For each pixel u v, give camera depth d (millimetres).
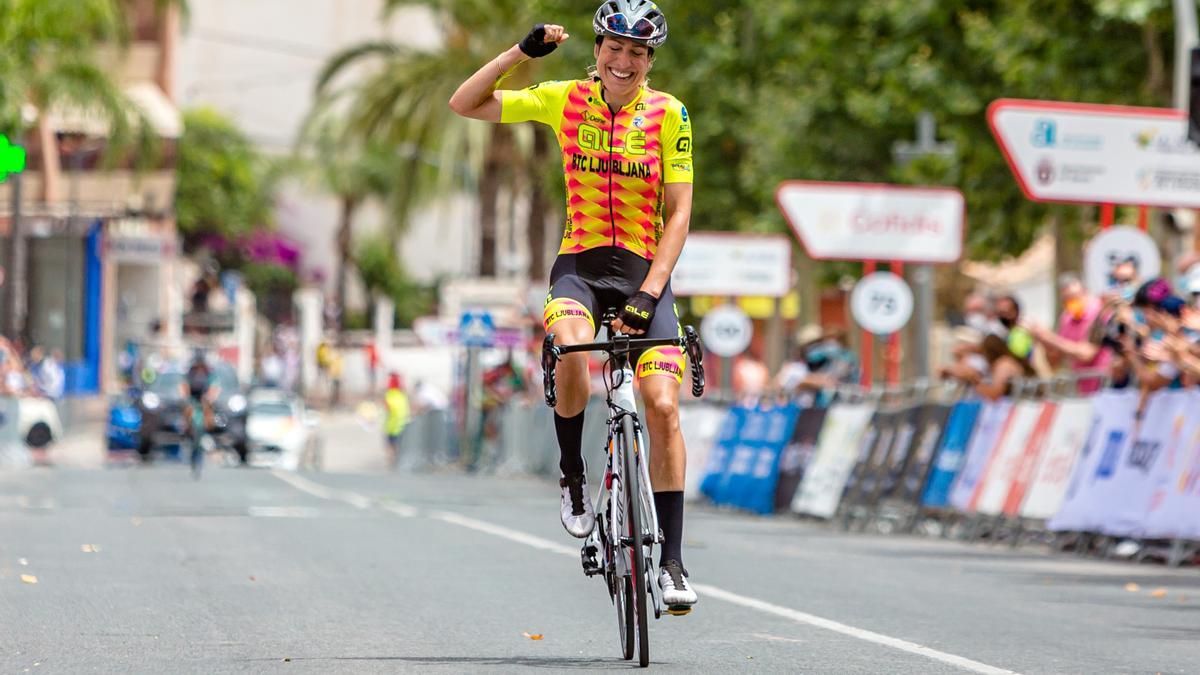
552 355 15727
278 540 30297
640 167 16406
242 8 182000
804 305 76562
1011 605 22359
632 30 16141
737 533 36500
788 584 24391
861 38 65438
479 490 54938
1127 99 51406
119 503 41625
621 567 16156
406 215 99688
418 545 29562
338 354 147500
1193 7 43594
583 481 16969
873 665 16422
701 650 17375
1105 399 31703
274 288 169125
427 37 179125
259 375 138250
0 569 24516
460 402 88875
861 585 24547
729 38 75188
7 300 89062
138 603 20734
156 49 128000
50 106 94688
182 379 83375
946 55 58344
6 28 79562
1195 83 31312
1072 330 38094
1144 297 29766
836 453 41438
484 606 20891
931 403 37906
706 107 75000
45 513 36969
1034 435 33875
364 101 90125
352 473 70000
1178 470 29125
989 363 36312
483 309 83625
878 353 73500
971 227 59656
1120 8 47406
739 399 50625
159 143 99062
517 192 99375
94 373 110562
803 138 68375
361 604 20922
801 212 49625
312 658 16453
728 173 76875
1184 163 40688
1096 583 25922
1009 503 34125
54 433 73000
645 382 16125
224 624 18906
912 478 37844
